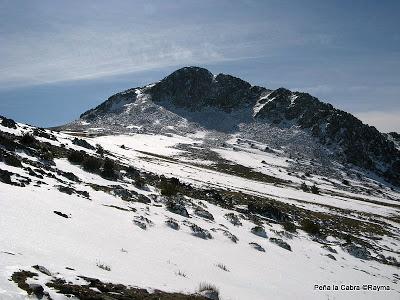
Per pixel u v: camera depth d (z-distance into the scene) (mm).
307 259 37219
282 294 22922
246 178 121188
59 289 11398
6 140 40312
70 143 68812
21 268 12016
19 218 19031
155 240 25609
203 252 26953
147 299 13273
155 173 69375
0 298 9648
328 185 147250
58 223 20906
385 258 49500
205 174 96938
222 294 18297
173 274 19125
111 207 30438
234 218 42406
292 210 67062
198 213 39344
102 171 45688
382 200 133125
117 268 16688
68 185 34031
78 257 16219
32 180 30172
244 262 28438
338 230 60281
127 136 187000
